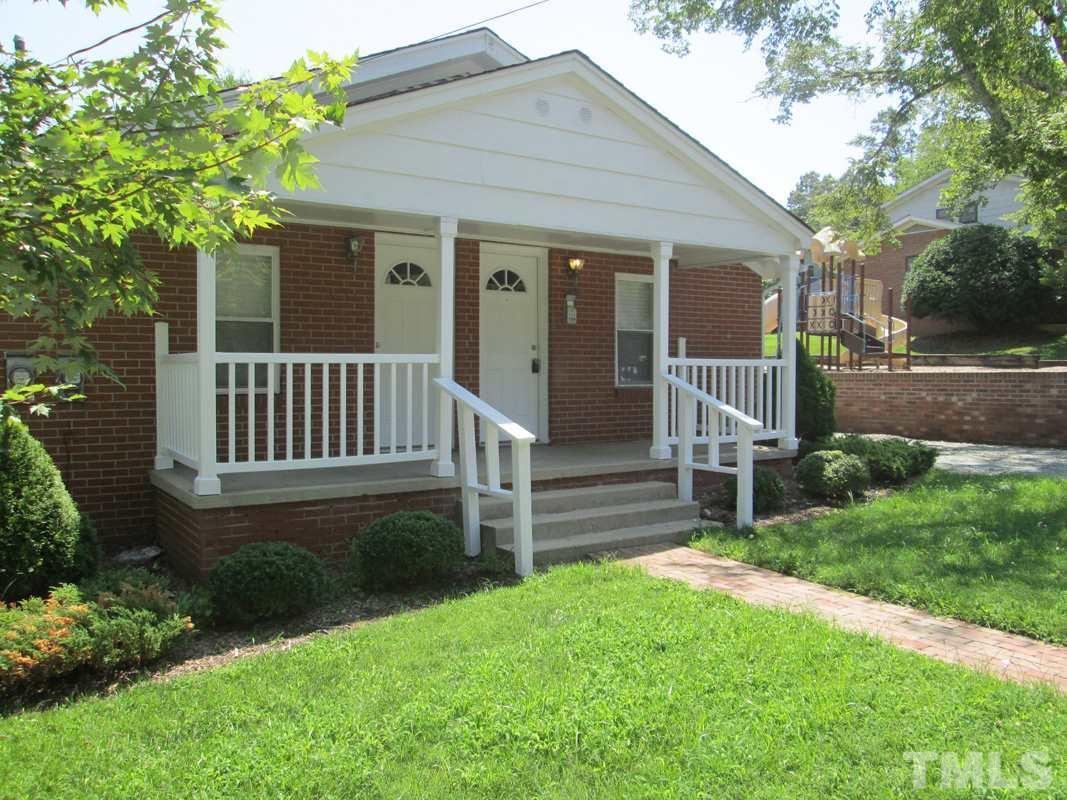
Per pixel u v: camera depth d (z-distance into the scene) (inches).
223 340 319.3
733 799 120.0
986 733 139.2
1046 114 518.0
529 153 309.3
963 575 237.1
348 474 292.7
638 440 435.2
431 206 285.1
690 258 431.5
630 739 136.6
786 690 155.4
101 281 128.0
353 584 241.6
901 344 900.6
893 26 594.2
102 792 124.4
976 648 188.9
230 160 122.3
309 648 184.7
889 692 154.3
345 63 134.5
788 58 629.6
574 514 298.7
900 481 397.4
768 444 428.8
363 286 343.6
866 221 679.7
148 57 125.5
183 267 303.9
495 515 288.0
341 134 266.7
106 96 124.6
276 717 149.3
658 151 347.3
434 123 285.6
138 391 298.2
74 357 128.4
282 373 331.9
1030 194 609.9
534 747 134.4
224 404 318.7
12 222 111.5
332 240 335.3
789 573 255.6
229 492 249.6
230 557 214.7
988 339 850.8
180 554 265.0
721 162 359.6
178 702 156.7
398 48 375.2
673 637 182.4
